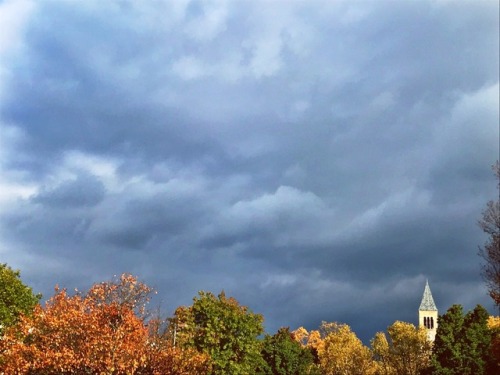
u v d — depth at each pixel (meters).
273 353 89.12
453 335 94.06
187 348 60.53
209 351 63.78
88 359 45.12
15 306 62.72
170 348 53.44
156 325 62.91
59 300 51.25
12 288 63.31
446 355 93.19
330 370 121.19
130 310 51.50
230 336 65.06
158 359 50.97
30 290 65.88
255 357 67.94
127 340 48.28
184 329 65.19
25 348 45.47
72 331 47.03
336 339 124.31
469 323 94.19
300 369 88.81
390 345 121.44
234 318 65.38
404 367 112.56
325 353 123.00
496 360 89.25
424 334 114.44
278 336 92.12
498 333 95.44
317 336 135.00
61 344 46.66
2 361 46.88
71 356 44.47
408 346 112.94
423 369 99.69
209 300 67.19
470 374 90.81
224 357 64.12
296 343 91.31
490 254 44.16
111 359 46.19
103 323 48.78
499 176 44.38
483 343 92.31
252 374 68.00
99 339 46.50
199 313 66.31
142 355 48.09
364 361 121.75
